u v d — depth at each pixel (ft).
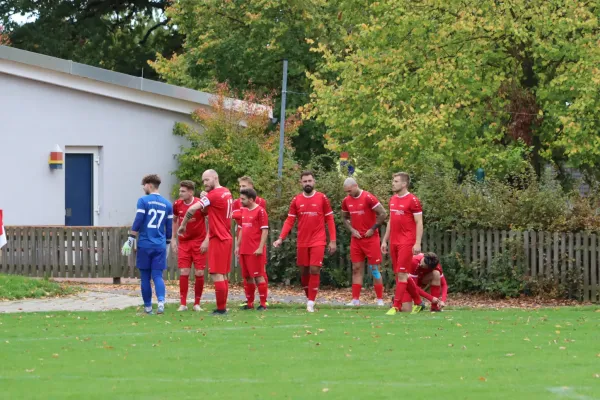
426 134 263.29
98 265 209.15
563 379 84.79
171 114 259.60
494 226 191.21
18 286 176.96
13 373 88.53
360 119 283.59
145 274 146.92
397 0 280.92
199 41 400.47
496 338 115.44
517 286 188.03
